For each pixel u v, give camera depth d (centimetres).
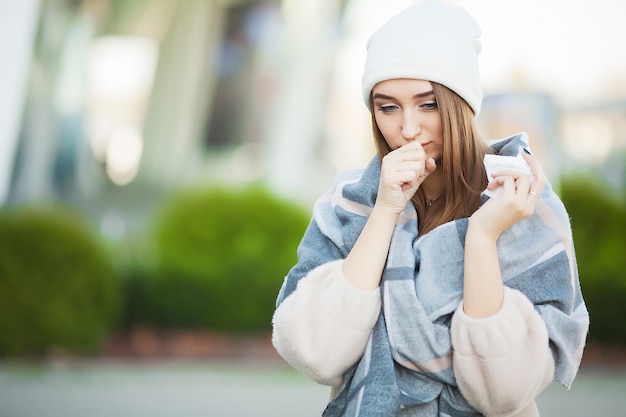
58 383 1153
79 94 2003
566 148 1769
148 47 2030
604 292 1405
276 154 1967
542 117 1781
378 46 292
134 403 991
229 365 1367
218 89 2011
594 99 1778
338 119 1948
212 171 1983
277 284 1495
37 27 1961
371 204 303
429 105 290
